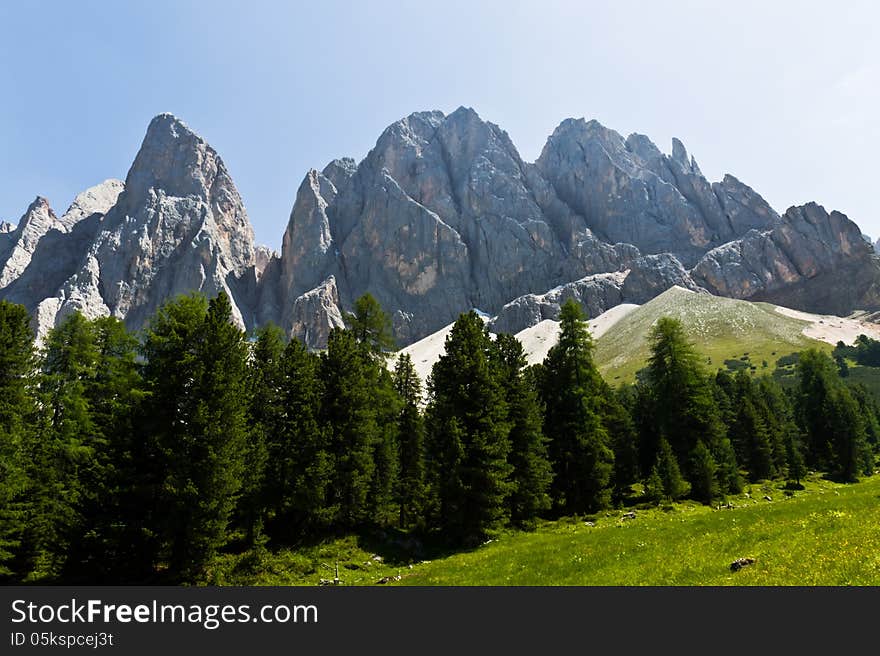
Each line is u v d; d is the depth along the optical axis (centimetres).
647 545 2397
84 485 3191
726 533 2320
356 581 3166
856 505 2350
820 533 1966
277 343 4712
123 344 4244
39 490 3597
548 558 2547
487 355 5109
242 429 3459
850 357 18938
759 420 7494
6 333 3491
